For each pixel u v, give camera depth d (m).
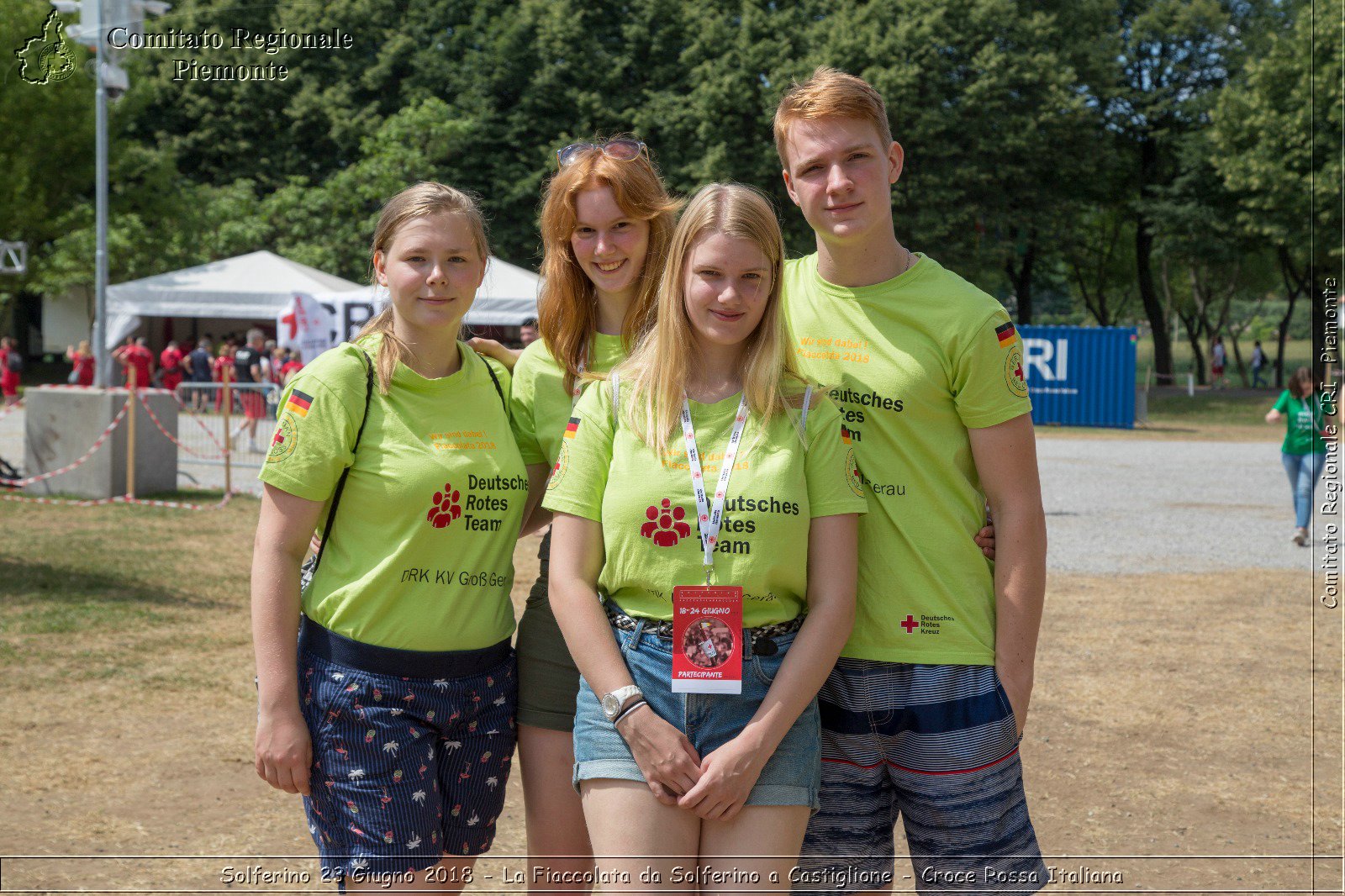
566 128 32.62
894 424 2.57
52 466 12.38
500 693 2.70
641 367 2.45
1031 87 31.88
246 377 22.06
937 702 2.56
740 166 31.11
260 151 34.97
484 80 33.19
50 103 26.03
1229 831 4.21
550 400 2.83
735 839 2.30
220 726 5.17
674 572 2.32
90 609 7.28
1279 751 5.13
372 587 2.51
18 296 37.31
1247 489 15.23
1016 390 2.56
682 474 2.33
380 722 2.51
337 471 2.53
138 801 4.28
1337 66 29.92
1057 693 6.02
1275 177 30.73
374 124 33.28
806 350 2.65
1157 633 7.32
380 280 2.67
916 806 2.64
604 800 2.33
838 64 30.89
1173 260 41.94
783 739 2.35
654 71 33.41
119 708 5.38
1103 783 4.74
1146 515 12.66
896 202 31.81
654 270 2.80
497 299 21.28
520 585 8.23
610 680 2.31
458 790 2.66
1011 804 2.62
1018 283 39.97
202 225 31.00
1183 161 35.97
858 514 2.45
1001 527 2.60
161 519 10.94
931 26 30.75
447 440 2.58
